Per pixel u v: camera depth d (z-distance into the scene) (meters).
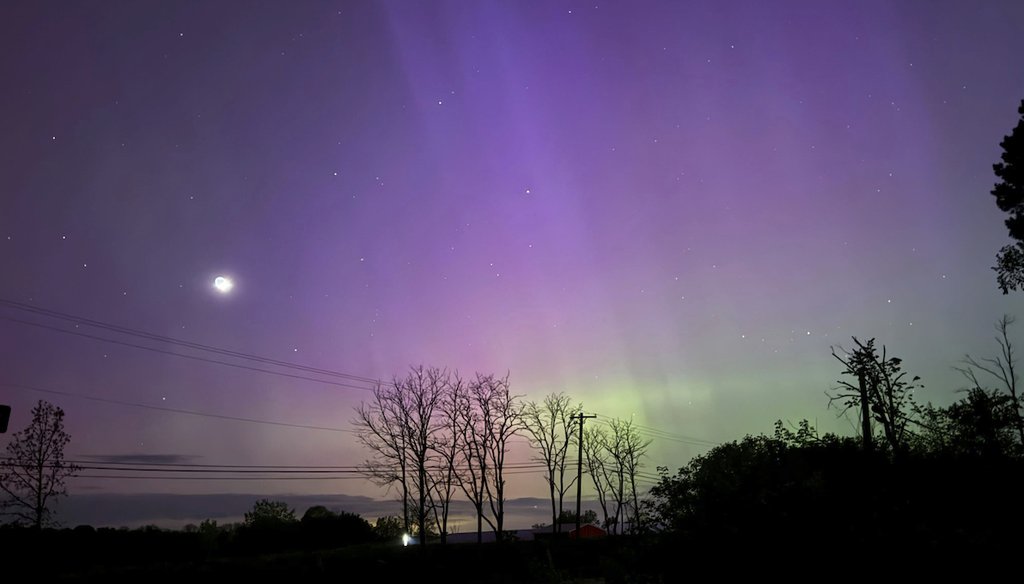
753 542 8.75
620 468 73.06
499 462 61.31
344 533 58.94
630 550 11.27
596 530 78.88
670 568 9.63
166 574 35.34
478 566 43.88
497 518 59.81
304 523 59.09
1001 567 7.54
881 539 8.06
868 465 10.27
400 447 58.28
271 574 37.00
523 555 45.94
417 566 42.59
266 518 58.66
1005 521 8.81
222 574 36.12
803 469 10.02
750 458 10.34
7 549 37.78
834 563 8.08
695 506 9.78
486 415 62.03
